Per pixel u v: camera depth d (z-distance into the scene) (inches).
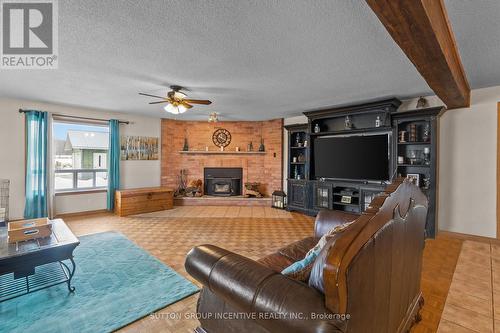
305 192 211.2
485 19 74.5
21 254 76.4
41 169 178.2
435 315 76.0
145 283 93.3
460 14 72.2
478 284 94.2
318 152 207.2
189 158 258.7
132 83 134.0
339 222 89.7
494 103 140.2
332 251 34.6
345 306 33.9
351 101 171.5
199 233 156.4
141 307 78.6
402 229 54.4
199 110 206.8
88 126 209.2
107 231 158.1
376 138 175.5
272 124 251.9
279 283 41.7
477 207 146.3
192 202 244.8
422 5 52.2
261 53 97.1
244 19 74.2
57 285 90.8
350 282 34.1
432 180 147.8
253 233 157.9
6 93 155.4
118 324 70.6
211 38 85.8
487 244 137.0
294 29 79.7
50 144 184.1
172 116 238.2
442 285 93.5
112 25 78.1
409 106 167.6
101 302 81.0
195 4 67.2
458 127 151.3
